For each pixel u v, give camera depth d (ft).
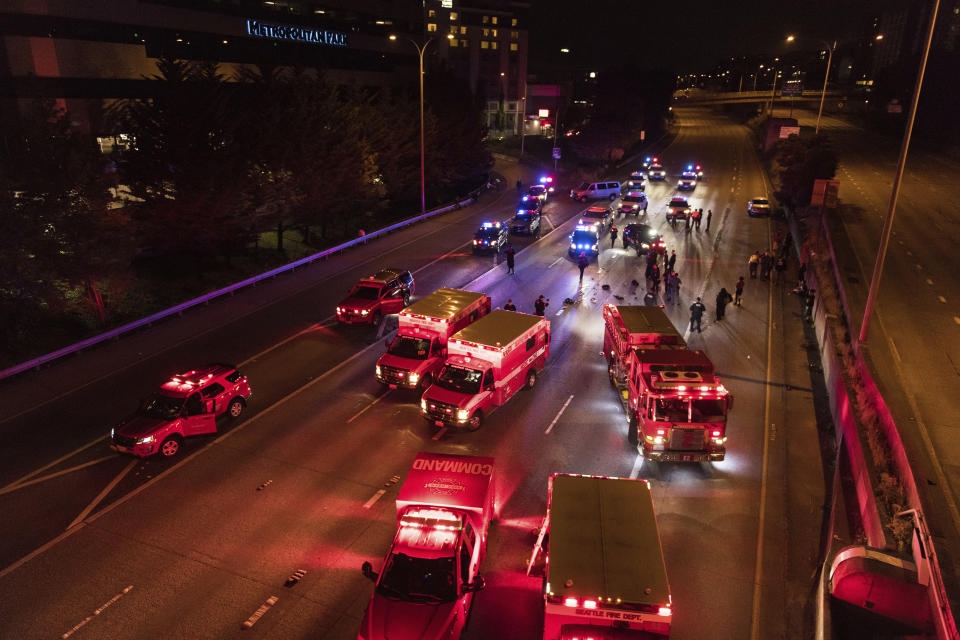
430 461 43.47
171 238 98.78
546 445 56.44
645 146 305.12
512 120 378.53
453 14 339.98
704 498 48.62
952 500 40.78
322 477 51.13
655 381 49.73
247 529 44.47
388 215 169.78
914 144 245.86
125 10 133.28
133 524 44.91
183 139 91.81
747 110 433.07
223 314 90.33
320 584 39.14
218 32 162.30
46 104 76.18
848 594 35.01
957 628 30.78
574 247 121.90
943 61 269.44
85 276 77.97
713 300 97.76
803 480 51.11
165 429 52.95
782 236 137.18
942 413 54.60
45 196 72.18
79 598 37.68
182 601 37.52
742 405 64.03
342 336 82.69
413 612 32.40
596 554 31.71
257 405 63.52
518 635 35.32
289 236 136.36
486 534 41.81
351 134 130.41
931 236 118.32
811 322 88.33
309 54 198.39
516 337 62.44
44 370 70.85
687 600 38.09
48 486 49.42
